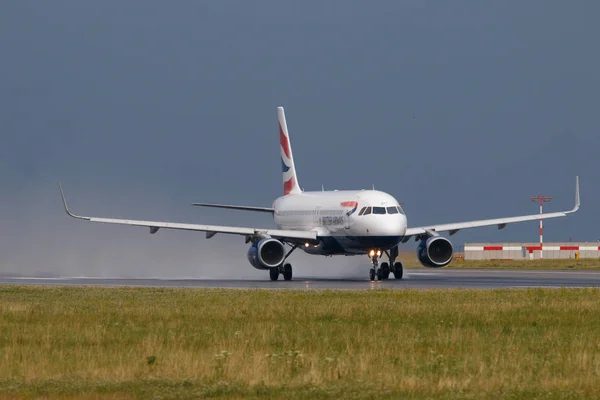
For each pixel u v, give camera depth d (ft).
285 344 342.23
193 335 367.86
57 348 337.31
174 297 573.33
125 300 550.36
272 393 254.06
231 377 275.80
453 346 334.24
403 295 564.30
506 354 316.19
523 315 437.99
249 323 412.77
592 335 367.04
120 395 254.68
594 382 262.47
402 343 340.59
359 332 369.09
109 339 361.51
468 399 244.63
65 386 267.18
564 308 465.88
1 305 512.22
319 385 262.26
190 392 257.34
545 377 270.05
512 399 245.24
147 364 297.33
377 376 274.16
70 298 575.79
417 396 248.52
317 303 507.71
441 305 484.74
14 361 305.32
